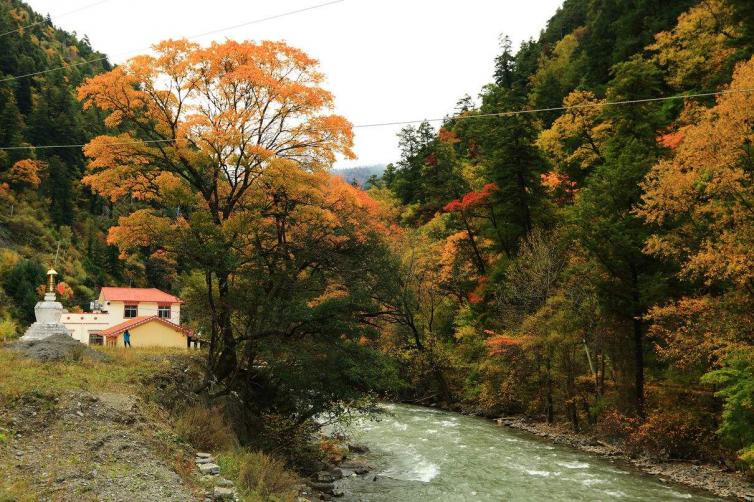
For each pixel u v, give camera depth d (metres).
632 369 26.58
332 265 20.38
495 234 39.69
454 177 47.34
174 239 17.41
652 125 32.72
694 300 19.59
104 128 123.00
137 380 15.21
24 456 9.92
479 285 39.44
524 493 16.94
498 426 30.00
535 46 85.06
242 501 10.69
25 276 72.25
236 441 15.27
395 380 21.17
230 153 18.36
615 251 24.12
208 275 17.50
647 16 49.00
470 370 37.44
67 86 125.94
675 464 20.50
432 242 46.31
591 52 56.12
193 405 15.89
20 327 63.41
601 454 22.72
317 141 19.97
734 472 19.00
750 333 17.84
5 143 103.06
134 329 43.06
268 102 18.91
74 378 13.88
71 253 95.69
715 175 18.59
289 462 18.28
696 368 22.55
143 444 11.46
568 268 27.78
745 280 17.11
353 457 21.77
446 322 43.09
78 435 11.02
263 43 19.00
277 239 20.73
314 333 18.86
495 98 66.69
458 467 20.25
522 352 29.64
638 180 24.58
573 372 28.77
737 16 29.67
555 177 40.84
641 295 23.77
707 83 34.38
